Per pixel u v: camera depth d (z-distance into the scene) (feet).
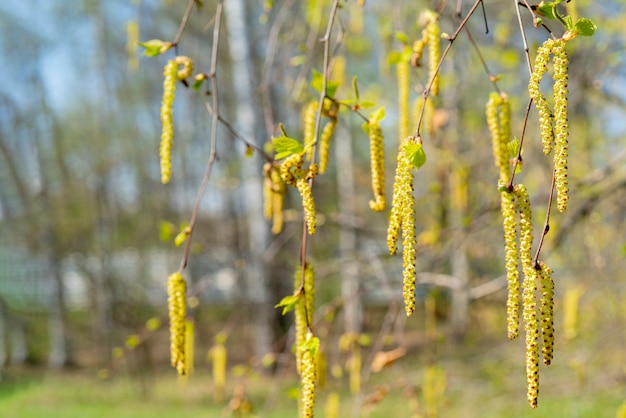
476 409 22.98
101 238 49.83
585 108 20.76
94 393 37.99
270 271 32.22
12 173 54.54
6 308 52.90
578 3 16.58
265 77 13.25
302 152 6.17
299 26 18.62
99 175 53.98
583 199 16.96
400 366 21.01
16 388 41.60
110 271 47.70
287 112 17.16
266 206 10.65
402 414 24.63
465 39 17.85
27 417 33.35
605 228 21.40
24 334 54.44
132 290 48.26
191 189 61.98
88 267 49.65
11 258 55.36
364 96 16.72
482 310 30.30
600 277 19.79
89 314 55.62
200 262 37.52
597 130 21.44
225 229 48.91
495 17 19.02
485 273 29.25
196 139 60.59
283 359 14.53
